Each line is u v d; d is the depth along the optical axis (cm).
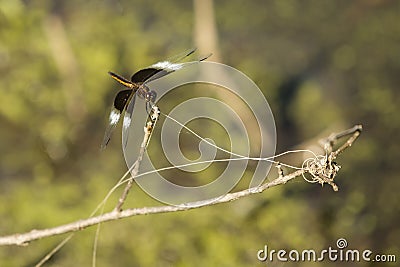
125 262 892
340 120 1069
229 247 895
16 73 1100
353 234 941
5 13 1130
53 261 895
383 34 1187
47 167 1030
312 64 1169
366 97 1109
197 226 917
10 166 1034
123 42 1150
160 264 886
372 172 1009
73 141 1047
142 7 1232
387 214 961
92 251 903
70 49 1116
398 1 1227
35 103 1076
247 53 1168
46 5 1173
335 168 504
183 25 1198
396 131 1049
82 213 944
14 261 895
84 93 1077
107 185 979
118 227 921
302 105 1100
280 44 1191
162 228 916
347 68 1155
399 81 1129
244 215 934
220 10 1227
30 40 1133
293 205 952
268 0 1239
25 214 956
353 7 1230
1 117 1062
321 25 1213
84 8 1201
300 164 992
